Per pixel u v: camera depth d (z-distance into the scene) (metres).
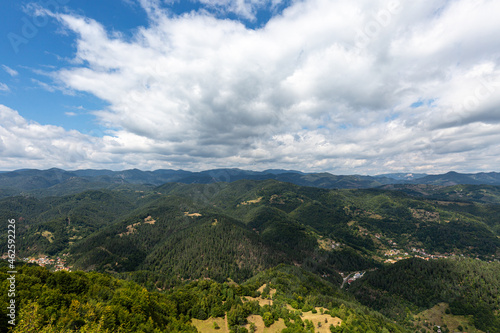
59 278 90.31
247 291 134.00
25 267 96.38
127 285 111.12
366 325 108.19
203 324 101.62
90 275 112.56
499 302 166.62
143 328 74.06
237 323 100.31
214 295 117.50
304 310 117.12
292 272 198.75
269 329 99.25
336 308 121.25
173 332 83.56
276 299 127.56
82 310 73.75
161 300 106.31
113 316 73.25
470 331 153.62
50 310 66.75
